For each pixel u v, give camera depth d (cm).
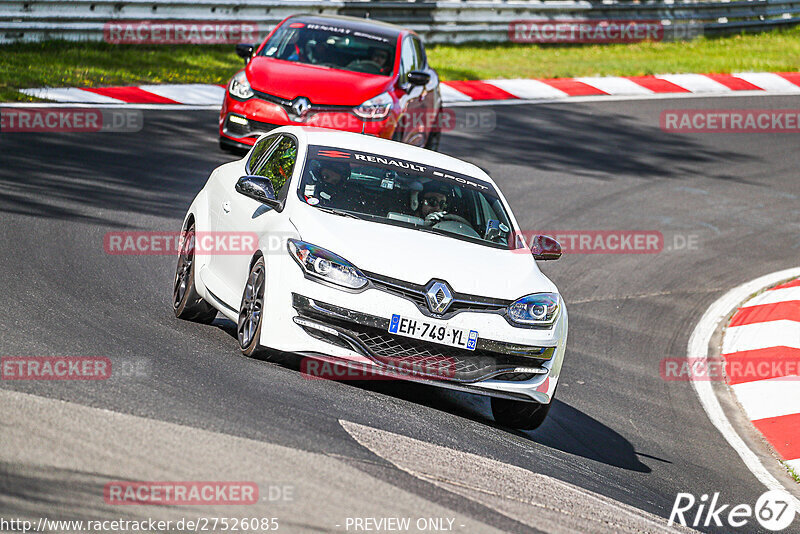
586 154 6100
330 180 2658
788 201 5844
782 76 8462
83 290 2905
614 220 5119
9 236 3281
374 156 2839
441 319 2348
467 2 8344
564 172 5706
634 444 2716
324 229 2438
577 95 7350
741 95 7850
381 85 4906
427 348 2358
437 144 5600
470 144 5894
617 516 1952
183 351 2427
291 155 2783
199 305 2831
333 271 2342
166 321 2772
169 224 3844
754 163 6450
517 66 7912
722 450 2836
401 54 5178
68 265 3134
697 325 4041
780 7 10900
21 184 3925
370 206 2606
